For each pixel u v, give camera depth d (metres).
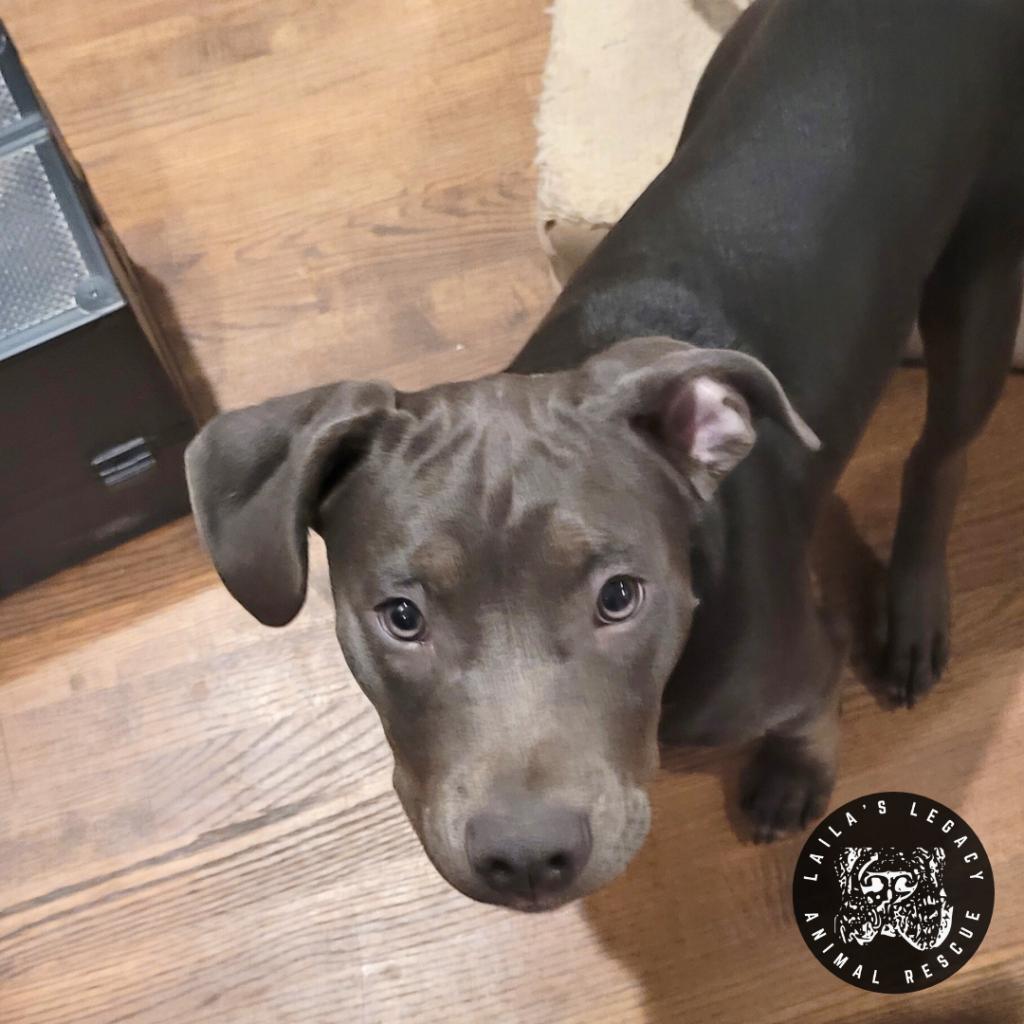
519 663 1.07
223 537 1.12
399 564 1.07
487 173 2.31
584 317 1.43
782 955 1.76
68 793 1.94
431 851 1.09
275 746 1.93
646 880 1.80
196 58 2.46
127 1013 1.81
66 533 2.01
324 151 2.36
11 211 1.72
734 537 1.31
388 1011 1.78
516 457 1.07
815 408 1.41
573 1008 1.76
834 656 1.51
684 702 1.35
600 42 2.05
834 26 1.44
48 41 2.48
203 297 2.27
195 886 1.86
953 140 1.44
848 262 1.41
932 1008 1.72
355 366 2.19
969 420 1.67
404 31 2.43
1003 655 1.88
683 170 1.48
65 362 1.70
